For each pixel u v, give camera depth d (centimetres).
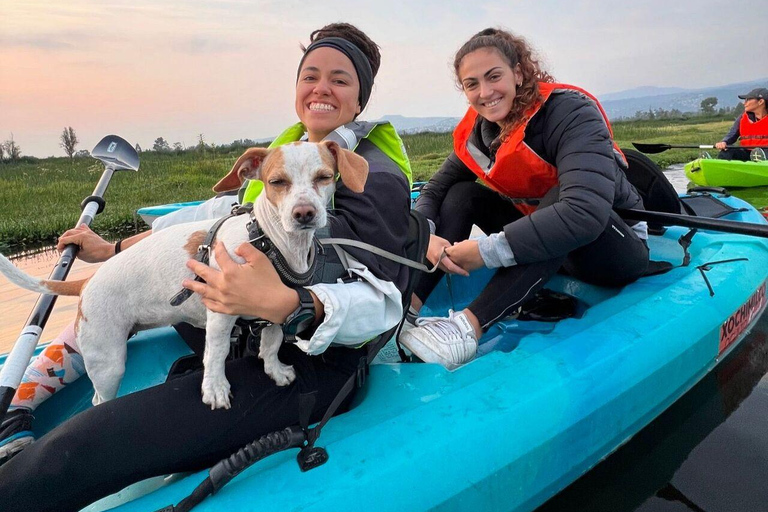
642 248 247
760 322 295
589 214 201
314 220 145
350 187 158
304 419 140
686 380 219
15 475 124
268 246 151
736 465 196
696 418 224
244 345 185
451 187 294
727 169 676
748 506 177
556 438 166
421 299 249
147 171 1434
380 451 143
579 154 209
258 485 132
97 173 1425
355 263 162
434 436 149
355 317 151
